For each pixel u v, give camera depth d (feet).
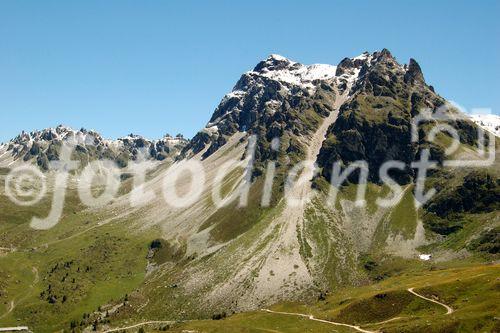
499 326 635.25
